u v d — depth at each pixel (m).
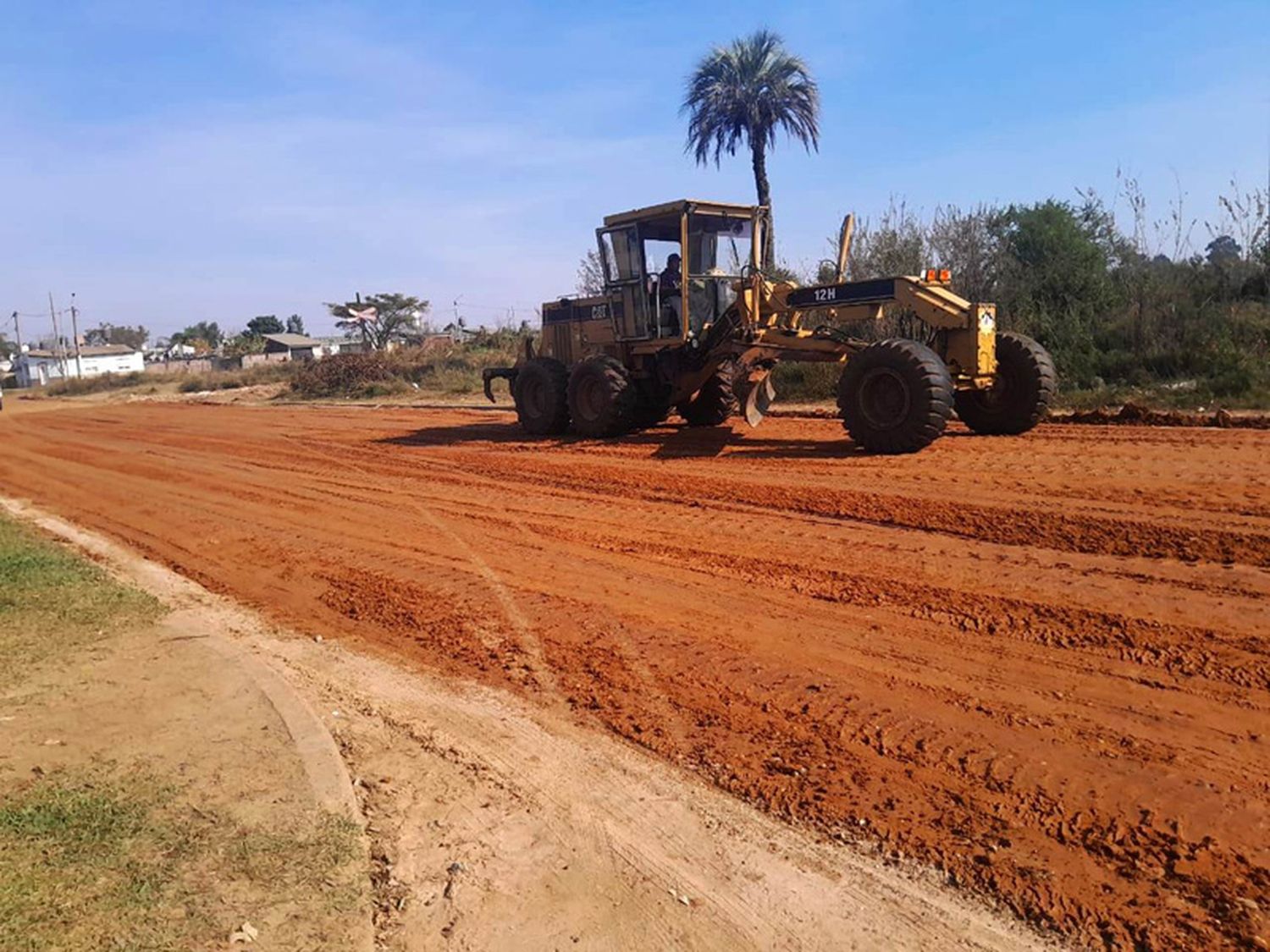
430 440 16.86
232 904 3.51
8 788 4.37
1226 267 17.59
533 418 15.94
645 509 9.70
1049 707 4.84
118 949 3.23
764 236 14.52
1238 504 7.66
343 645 6.75
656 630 6.38
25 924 3.34
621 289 14.44
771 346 12.72
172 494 13.61
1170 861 3.61
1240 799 3.95
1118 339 16.78
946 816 4.02
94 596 7.66
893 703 5.04
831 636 6.00
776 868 3.80
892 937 3.38
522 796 4.44
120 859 3.78
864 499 8.94
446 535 9.52
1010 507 8.16
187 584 8.70
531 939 3.45
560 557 8.35
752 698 5.26
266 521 11.08
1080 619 5.80
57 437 24.44
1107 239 19.80
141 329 136.50
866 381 11.22
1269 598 5.82
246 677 5.75
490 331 41.66
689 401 14.52
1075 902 3.44
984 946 3.29
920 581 6.75
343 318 62.25
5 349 131.00
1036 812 3.98
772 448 12.45
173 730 5.00
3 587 7.91
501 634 6.60
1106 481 8.77
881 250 20.05
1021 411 11.81
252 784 4.41
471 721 5.29
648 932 3.47
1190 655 5.21
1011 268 19.22
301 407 29.72
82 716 5.20
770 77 26.72
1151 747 4.39
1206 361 15.34
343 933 3.38
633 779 4.55
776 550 7.82
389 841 4.08
